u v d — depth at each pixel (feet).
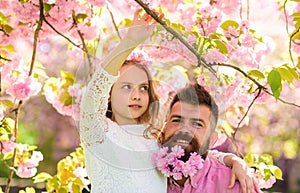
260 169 10.77
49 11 10.95
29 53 22.93
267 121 25.82
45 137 26.58
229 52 11.08
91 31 11.50
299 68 10.71
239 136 25.25
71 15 11.37
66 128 26.68
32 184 21.95
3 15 11.71
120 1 11.71
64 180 12.12
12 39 11.67
